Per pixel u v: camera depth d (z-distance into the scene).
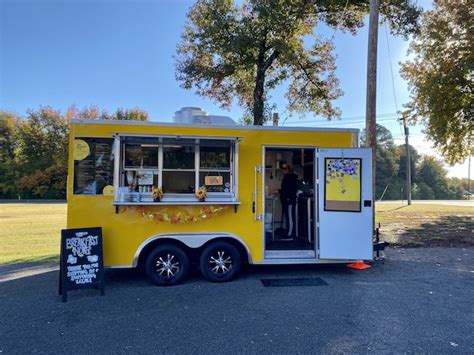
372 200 6.39
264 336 3.63
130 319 4.11
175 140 5.58
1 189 41.69
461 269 6.52
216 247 5.63
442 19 13.52
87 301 4.76
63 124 42.88
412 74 15.27
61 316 4.22
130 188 5.46
